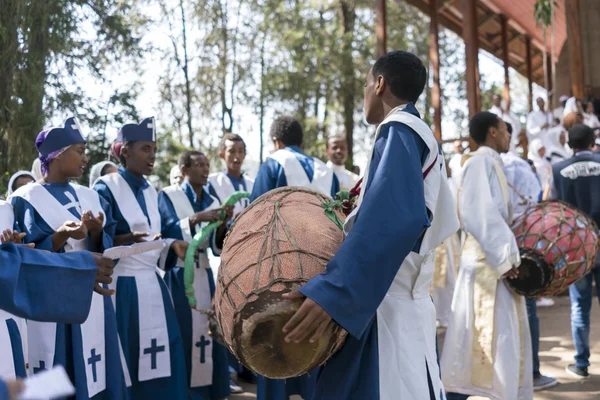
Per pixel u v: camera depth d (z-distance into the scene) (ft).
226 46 75.87
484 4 64.59
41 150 13.03
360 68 73.05
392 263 7.27
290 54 75.46
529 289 14.19
